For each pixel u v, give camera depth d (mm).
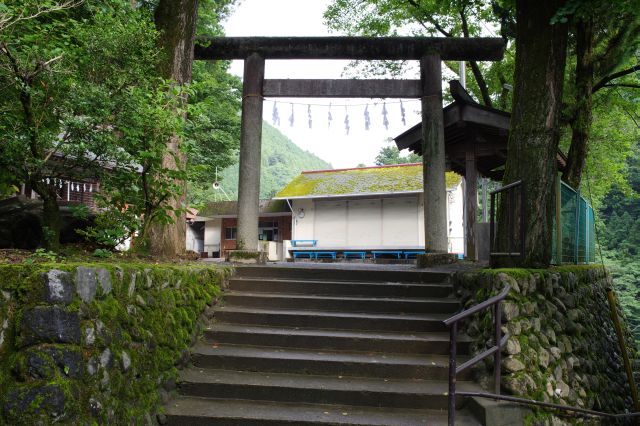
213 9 13961
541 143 6367
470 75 16828
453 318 3754
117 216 5207
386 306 6160
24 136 4062
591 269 8711
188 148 5191
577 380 5535
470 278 5996
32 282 3129
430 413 4422
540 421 4527
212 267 6410
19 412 2898
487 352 4180
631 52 11195
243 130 8906
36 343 3051
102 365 3486
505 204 6559
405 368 4938
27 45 3850
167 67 6746
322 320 5840
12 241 5367
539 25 6457
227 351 5230
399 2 13734
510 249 6387
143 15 5664
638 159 33344
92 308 3471
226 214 25219
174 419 4215
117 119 4543
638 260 29531
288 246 21906
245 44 8969
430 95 8812
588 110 11453
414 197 20469
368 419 4223
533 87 6453
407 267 8391
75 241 5879
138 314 4164
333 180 22547
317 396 4590
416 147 10719
